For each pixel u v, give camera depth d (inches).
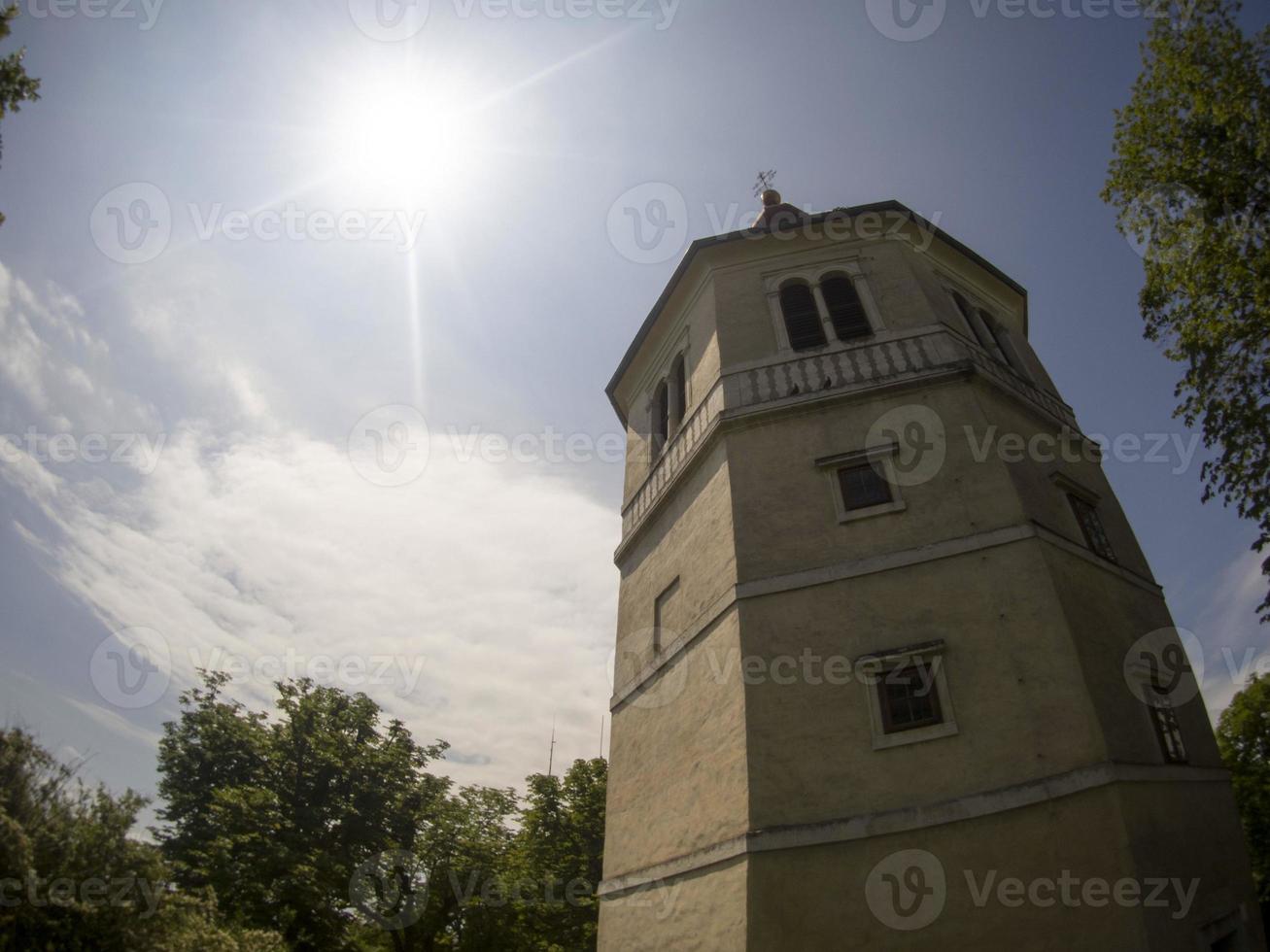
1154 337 741.3
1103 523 655.8
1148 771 462.6
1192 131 691.4
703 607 623.2
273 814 1100.5
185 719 1291.8
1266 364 661.3
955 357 656.4
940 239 813.9
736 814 498.9
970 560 542.6
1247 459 677.9
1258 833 1296.8
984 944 415.5
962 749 473.4
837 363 685.9
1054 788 443.5
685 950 501.0
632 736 680.4
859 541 576.4
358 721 1355.8
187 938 479.5
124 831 474.0
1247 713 1365.7
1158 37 716.7
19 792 454.3
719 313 767.1
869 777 479.2
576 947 1259.8
